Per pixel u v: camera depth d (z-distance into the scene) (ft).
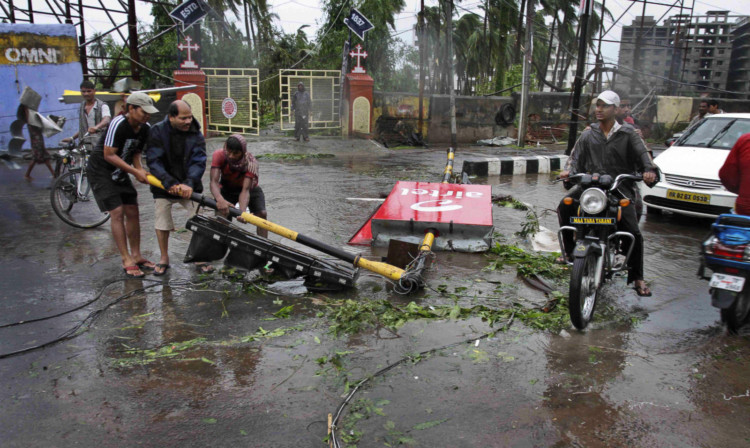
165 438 8.82
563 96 73.97
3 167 37.06
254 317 13.75
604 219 13.39
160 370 11.02
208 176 36.47
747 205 13.00
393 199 21.68
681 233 23.81
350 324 13.23
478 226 19.57
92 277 16.48
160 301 14.71
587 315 13.47
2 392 10.09
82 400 9.89
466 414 9.62
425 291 15.83
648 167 14.37
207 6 58.23
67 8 57.62
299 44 102.12
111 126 15.57
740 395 10.48
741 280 12.30
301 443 8.72
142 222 23.32
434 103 67.97
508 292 15.90
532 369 11.30
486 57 135.54
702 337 13.12
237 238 16.26
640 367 11.50
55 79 47.42
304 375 10.89
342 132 63.82
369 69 87.56
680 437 9.09
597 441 8.93
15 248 19.27
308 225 23.29
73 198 22.33
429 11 84.69
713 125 27.94
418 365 11.39
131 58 58.34
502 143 68.85
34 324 13.12
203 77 59.93
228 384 10.52
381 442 8.76
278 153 51.55
